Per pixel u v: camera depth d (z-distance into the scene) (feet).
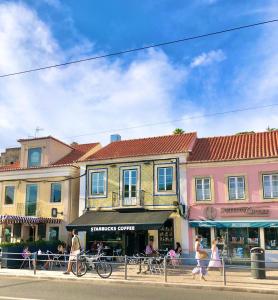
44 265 68.85
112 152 96.02
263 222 74.90
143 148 94.22
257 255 55.72
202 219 79.97
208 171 81.76
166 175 85.20
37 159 101.65
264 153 79.41
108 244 87.92
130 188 87.92
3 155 137.28
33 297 39.81
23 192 99.35
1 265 70.79
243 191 78.43
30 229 96.89
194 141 93.61
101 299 38.91
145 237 84.89
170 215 82.43
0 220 82.94
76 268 58.03
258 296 42.11
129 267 69.21
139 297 40.50
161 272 61.93
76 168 97.09
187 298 40.24
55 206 94.99
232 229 78.33
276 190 75.87
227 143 89.86
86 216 87.04
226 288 46.75
